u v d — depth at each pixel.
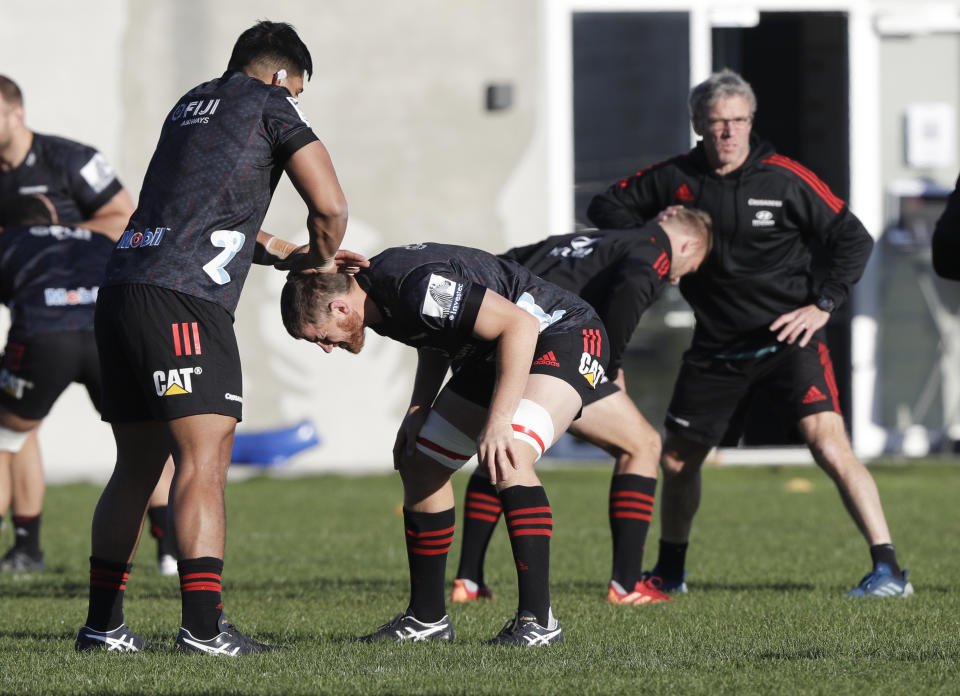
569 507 32.09
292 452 40.44
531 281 14.12
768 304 19.53
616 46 42.22
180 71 40.41
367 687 10.93
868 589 18.53
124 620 15.77
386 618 16.28
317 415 41.16
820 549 24.67
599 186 42.16
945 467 40.00
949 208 12.87
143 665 12.13
